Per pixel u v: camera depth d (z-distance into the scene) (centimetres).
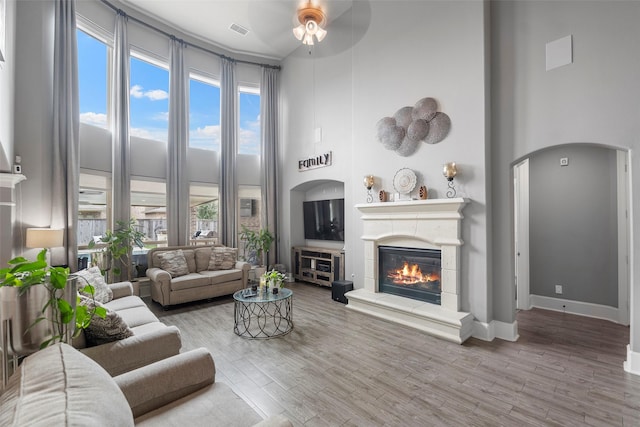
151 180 554
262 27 574
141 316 289
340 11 532
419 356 301
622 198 388
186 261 526
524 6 340
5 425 70
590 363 285
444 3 385
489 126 359
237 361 291
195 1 507
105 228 508
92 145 476
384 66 452
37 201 389
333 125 561
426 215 388
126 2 511
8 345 153
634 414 212
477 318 352
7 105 329
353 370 274
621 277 388
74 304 176
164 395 148
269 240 646
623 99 283
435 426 201
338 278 558
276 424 115
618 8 288
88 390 90
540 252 458
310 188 674
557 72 318
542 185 456
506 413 214
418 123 405
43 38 399
